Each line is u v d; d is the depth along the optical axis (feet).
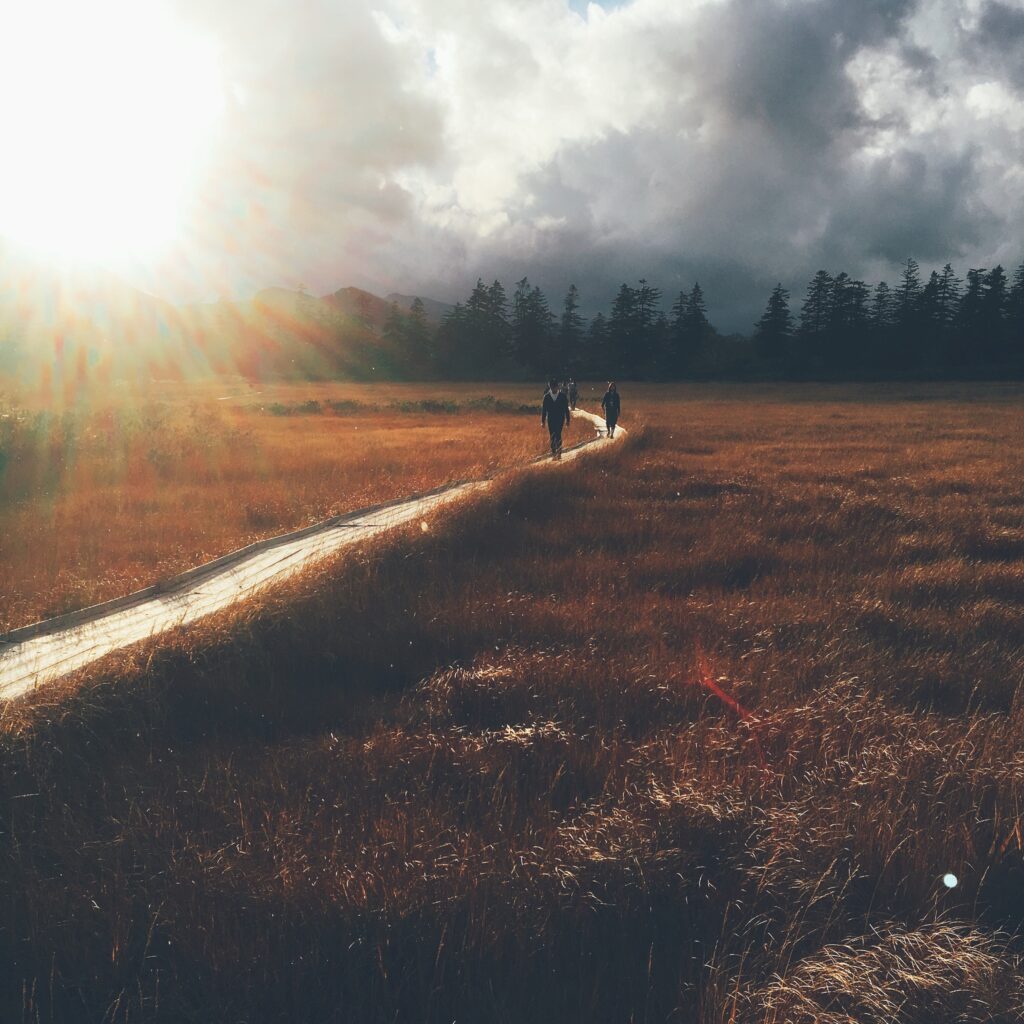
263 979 9.08
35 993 9.23
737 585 29.43
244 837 12.17
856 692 17.70
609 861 10.71
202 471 57.82
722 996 8.54
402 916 9.78
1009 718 15.94
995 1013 8.41
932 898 10.22
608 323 412.36
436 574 29.32
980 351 348.18
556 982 9.00
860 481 54.60
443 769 14.70
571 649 20.93
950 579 27.76
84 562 29.63
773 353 384.88
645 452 75.36
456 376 415.03
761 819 12.00
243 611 22.66
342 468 60.49
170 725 17.78
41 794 14.12
